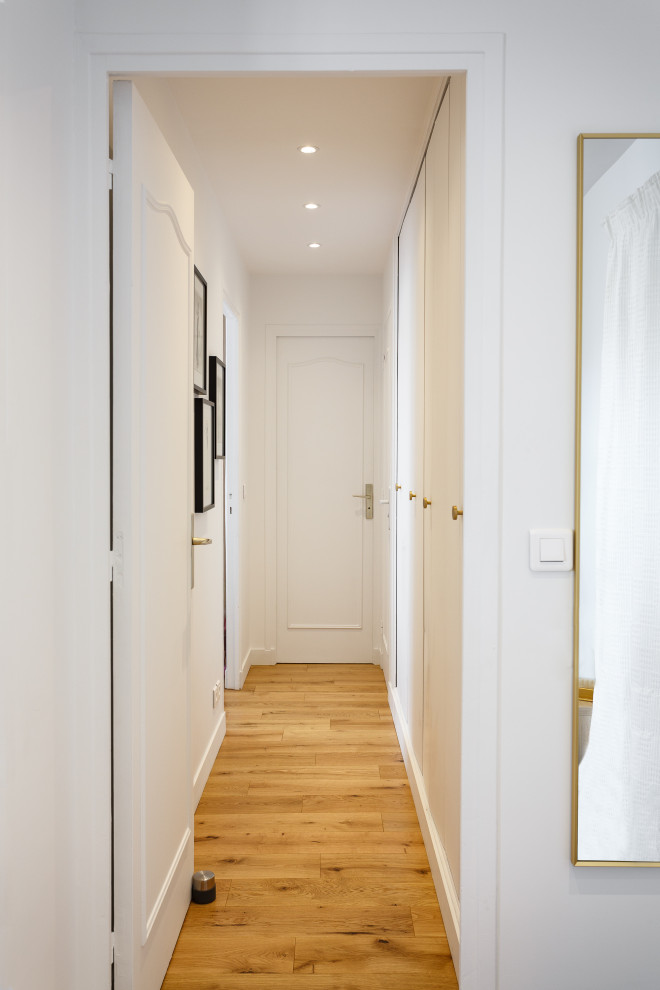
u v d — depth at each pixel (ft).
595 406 5.61
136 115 5.48
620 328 5.59
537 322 5.63
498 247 5.62
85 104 5.37
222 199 11.41
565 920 5.77
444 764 7.28
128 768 5.43
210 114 8.68
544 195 5.59
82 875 5.42
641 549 5.63
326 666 16.48
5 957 4.18
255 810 9.37
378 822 9.07
